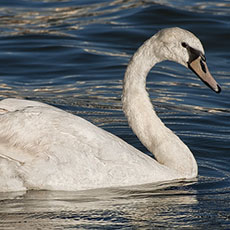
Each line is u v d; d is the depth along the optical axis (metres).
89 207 11.23
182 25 26.75
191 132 16.33
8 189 11.87
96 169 12.06
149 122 13.20
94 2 31.31
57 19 28.53
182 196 11.97
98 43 25.14
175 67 23.02
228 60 23.64
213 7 29.50
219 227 10.53
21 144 11.99
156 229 10.39
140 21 27.42
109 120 17.11
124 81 13.31
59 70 22.16
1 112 12.38
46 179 11.85
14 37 25.64
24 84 20.72
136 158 12.48
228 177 13.31
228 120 17.39
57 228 10.32
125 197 11.78
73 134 12.15
